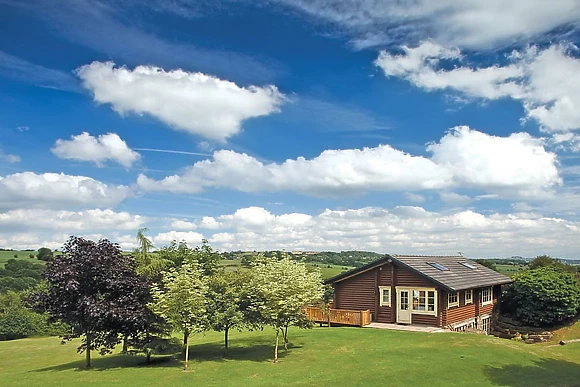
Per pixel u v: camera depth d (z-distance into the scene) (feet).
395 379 58.39
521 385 59.16
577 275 151.43
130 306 63.67
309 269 84.43
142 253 105.40
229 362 67.67
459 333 92.17
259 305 71.10
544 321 126.62
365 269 112.37
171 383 54.39
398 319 107.55
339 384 55.21
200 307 62.80
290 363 66.64
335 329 99.96
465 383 58.59
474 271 127.03
